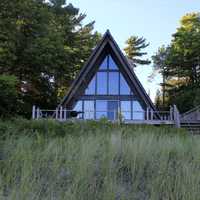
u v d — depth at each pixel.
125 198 5.39
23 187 5.17
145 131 12.40
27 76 27.66
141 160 6.88
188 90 38.41
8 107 19.91
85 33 36.88
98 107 24.28
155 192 5.45
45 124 12.17
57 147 7.72
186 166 6.32
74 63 34.06
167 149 7.94
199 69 40.12
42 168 6.34
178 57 40.53
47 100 30.70
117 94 24.38
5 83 18.23
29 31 26.23
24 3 24.75
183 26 41.47
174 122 19.28
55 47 27.53
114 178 5.84
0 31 22.80
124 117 22.33
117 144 8.02
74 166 6.26
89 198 5.24
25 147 7.66
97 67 24.80
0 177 5.55
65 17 33.97
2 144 7.99
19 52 25.39
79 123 13.62
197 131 18.00
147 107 22.75
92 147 7.55
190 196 5.24
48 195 5.13
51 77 30.73
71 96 23.38
